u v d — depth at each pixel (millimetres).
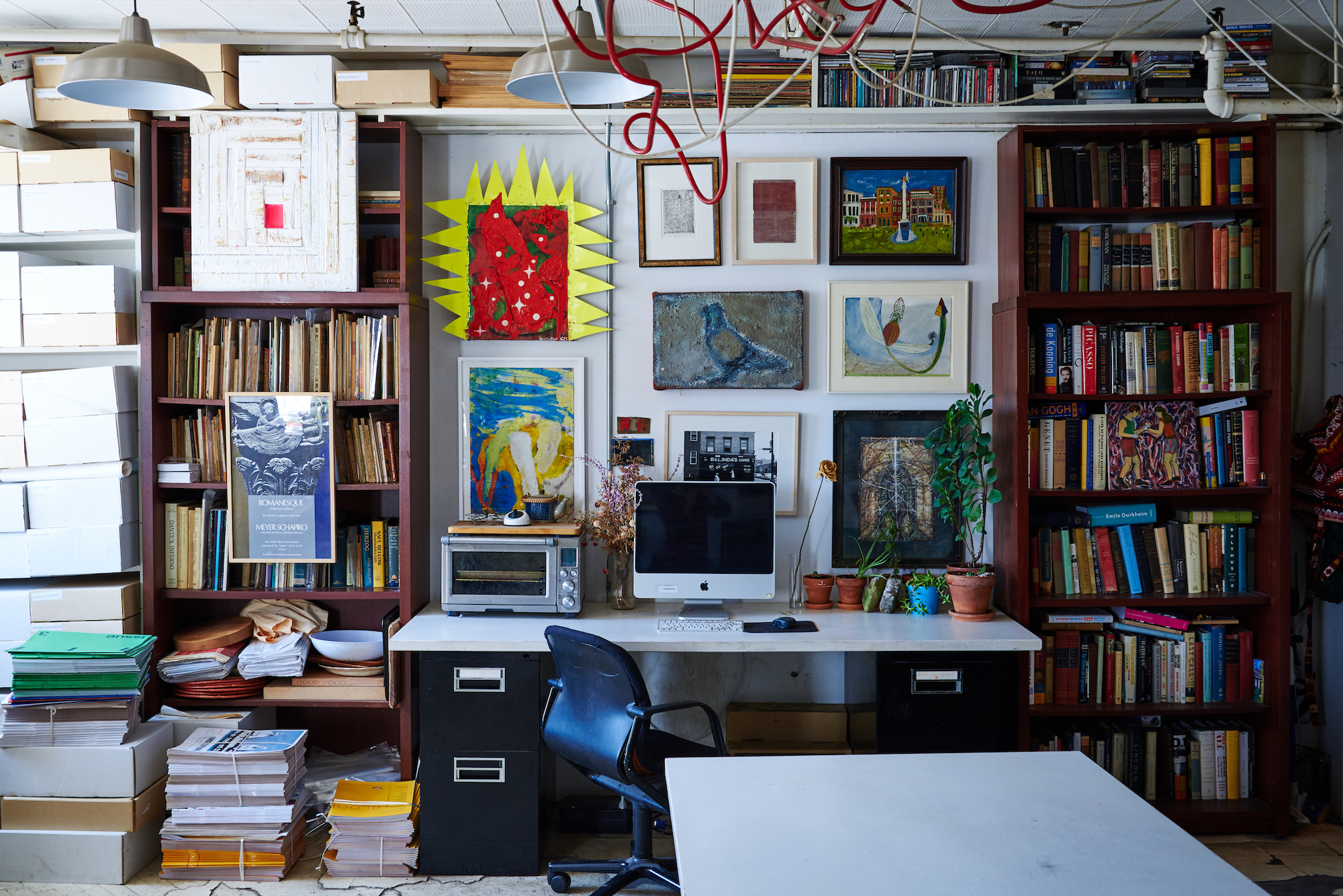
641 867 2691
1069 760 1954
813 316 3369
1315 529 3254
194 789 2805
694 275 3365
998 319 3258
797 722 3279
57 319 3051
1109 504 3332
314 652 3268
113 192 3008
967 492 3275
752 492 3133
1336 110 2980
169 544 3172
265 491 3141
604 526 3180
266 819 2820
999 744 2926
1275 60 3371
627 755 2412
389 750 3422
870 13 1438
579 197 3369
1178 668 3193
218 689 3111
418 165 3295
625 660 2434
